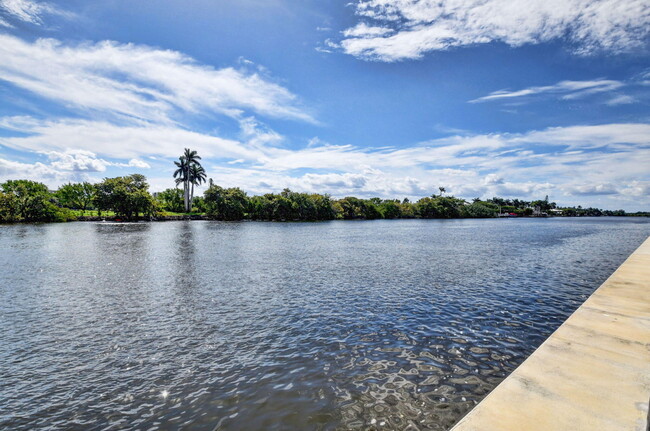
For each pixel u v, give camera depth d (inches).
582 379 202.8
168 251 1330.0
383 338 430.3
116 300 614.5
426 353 386.0
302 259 1128.2
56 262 1048.8
